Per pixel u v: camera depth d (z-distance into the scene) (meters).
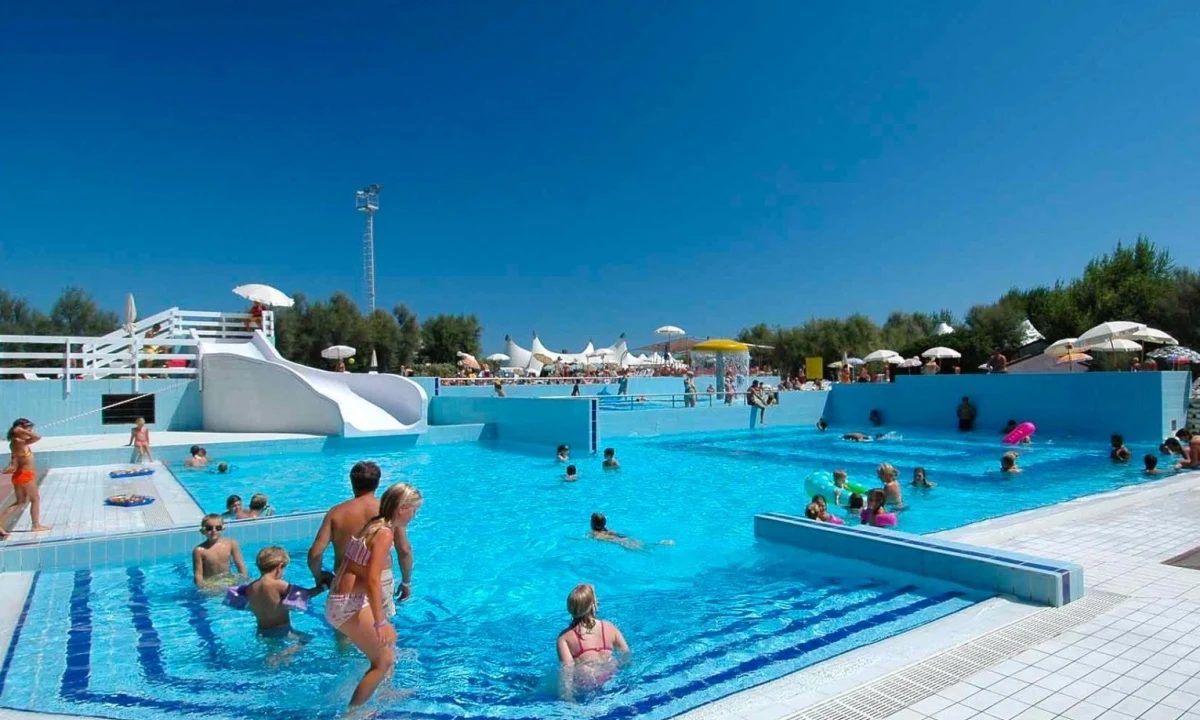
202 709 3.36
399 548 4.43
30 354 15.66
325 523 4.05
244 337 20.47
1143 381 14.91
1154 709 2.82
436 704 3.40
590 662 3.68
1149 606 4.09
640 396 20.73
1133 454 13.41
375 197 41.16
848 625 4.25
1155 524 6.18
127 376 17.33
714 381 29.77
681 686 3.49
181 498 8.66
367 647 3.38
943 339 35.59
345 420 15.30
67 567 5.76
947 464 12.88
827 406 21.72
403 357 44.12
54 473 11.05
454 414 19.11
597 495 9.91
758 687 3.18
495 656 4.09
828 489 8.81
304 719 3.25
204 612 4.81
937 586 4.89
